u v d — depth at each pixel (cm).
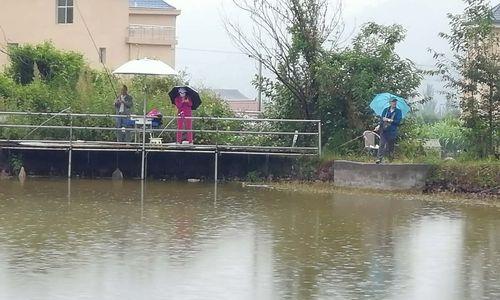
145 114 2856
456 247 1752
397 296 1362
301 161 2836
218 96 3269
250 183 2789
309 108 2962
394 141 2745
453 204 2367
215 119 2847
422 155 2795
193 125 2981
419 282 1455
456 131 3123
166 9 5847
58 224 1891
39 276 1422
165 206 2208
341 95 2912
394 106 2644
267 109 3050
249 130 2989
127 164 2894
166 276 1447
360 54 2911
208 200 2348
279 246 1717
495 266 1584
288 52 2959
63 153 2878
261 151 2822
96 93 3153
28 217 1975
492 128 2736
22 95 3128
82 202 2239
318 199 2416
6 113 2847
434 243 1786
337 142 2898
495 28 2858
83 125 2977
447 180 2583
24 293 1321
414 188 2605
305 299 1328
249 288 1384
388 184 2614
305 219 2053
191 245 1702
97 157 2883
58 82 3359
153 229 1861
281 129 2978
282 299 1324
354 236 1847
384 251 1695
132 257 1577
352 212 2180
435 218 2112
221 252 1647
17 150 2848
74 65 3744
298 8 2947
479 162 2597
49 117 2944
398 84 2895
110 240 1727
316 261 1591
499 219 2112
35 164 2878
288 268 1528
